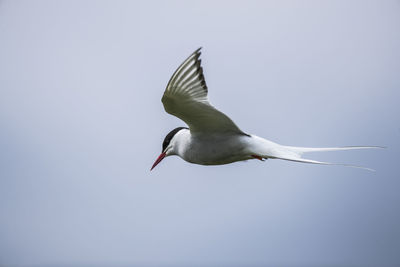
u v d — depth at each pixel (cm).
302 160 924
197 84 850
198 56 830
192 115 926
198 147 1023
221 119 933
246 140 980
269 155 960
